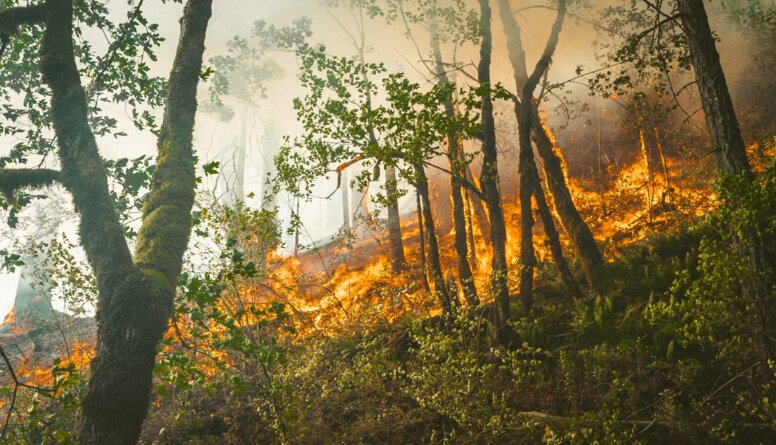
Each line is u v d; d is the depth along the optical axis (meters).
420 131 8.97
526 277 10.21
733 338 6.69
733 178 6.03
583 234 11.80
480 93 8.91
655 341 8.39
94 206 7.56
